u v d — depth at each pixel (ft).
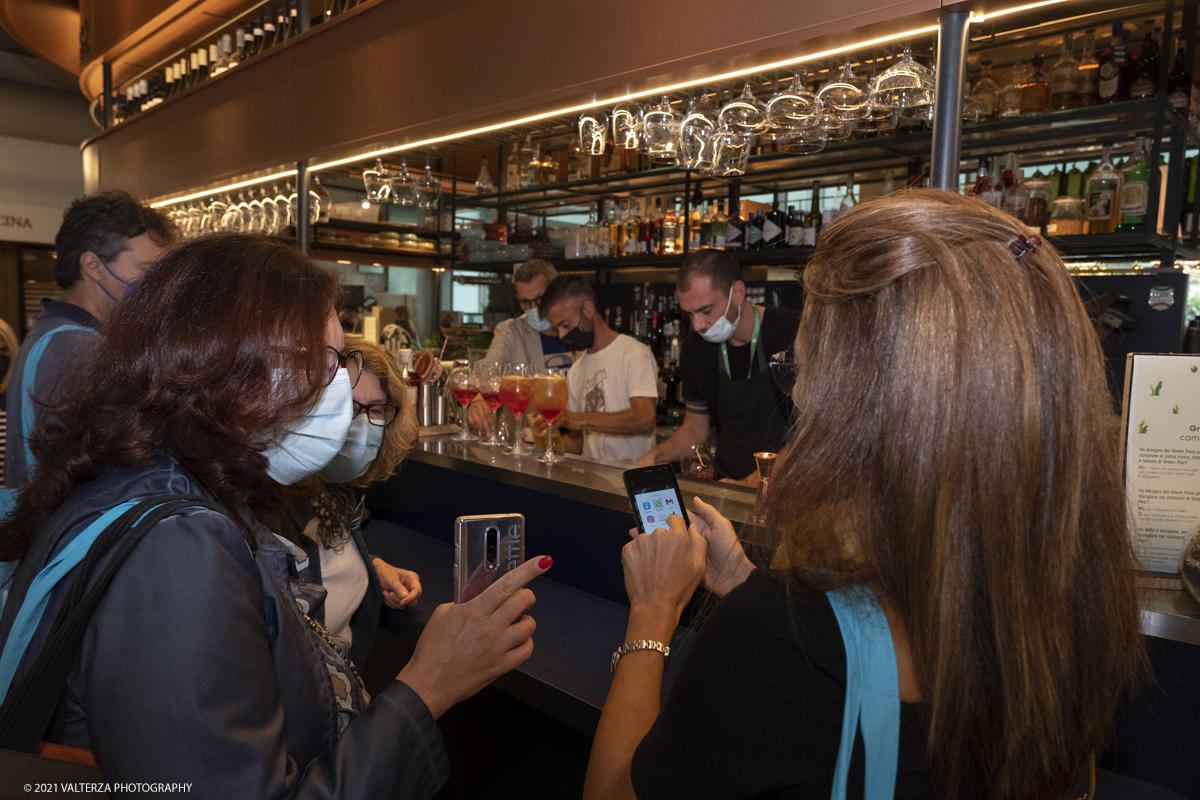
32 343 4.80
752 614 1.68
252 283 2.08
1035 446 1.49
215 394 1.97
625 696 2.22
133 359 2.00
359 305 13.28
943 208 1.66
